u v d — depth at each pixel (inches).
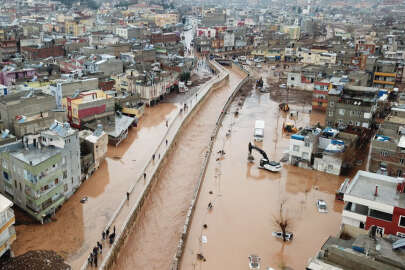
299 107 5580.7
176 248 2368.4
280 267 2144.4
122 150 3754.9
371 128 4180.6
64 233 2362.2
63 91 4168.3
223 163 3555.6
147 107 5290.4
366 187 2121.1
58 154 2522.1
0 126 3248.0
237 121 4909.0
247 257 2226.9
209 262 2175.2
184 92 6210.6
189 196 2987.2
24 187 2411.4
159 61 7470.5
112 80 5300.2
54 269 1903.3
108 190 2930.6
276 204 2829.7
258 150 3528.5
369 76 6131.9
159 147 3779.5
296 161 3503.9
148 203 2903.5
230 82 7529.5
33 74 5093.5
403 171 2792.8
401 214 1870.1
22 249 2171.5
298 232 2481.5
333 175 3334.2
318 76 5836.6
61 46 7475.4
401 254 1343.5
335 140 3472.0
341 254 1389.0
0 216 1894.7
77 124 3964.1
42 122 3388.3
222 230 2488.9
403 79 6638.8
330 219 2645.2
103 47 7303.2
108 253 2145.7
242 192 3002.0
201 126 4810.5
